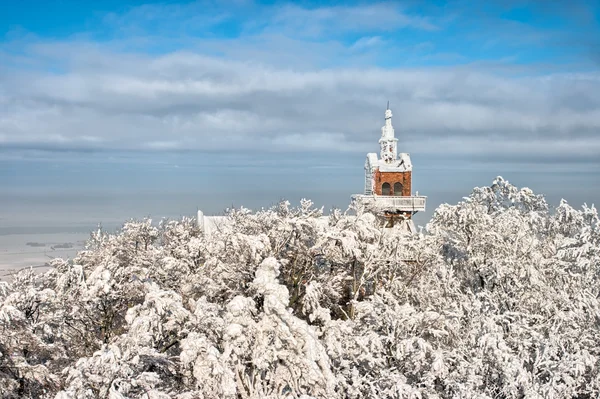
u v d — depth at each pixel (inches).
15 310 652.1
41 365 690.8
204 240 1144.8
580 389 935.7
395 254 1227.9
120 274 914.1
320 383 650.2
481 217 1285.7
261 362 674.2
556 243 1277.1
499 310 1080.2
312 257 1067.9
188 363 655.1
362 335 885.2
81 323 935.0
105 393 579.5
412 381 856.3
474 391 779.4
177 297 725.3
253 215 1230.9
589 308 1053.2
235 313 691.4
